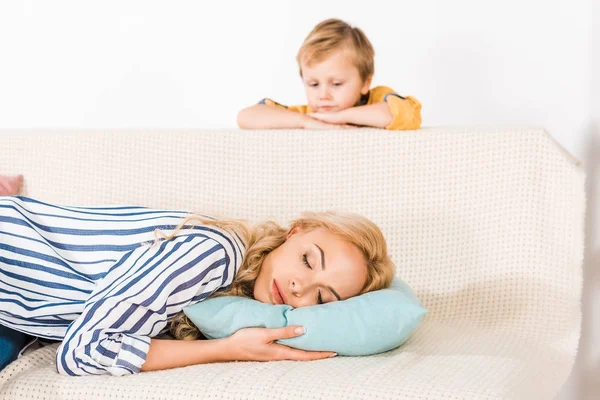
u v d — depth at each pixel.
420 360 1.38
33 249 1.47
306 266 1.43
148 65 2.46
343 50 2.00
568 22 2.21
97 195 1.94
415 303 1.42
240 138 1.88
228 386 1.24
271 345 1.37
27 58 2.53
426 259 1.80
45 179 1.96
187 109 2.46
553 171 1.74
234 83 2.42
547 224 1.74
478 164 1.78
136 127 2.49
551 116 2.24
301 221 1.51
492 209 1.77
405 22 2.30
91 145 1.94
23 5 2.52
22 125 2.55
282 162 1.86
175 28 2.44
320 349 1.39
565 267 1.73
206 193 1.89
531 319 1.73
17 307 1.45
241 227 1.54
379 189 1.82
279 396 1.21
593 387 2.25
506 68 2.26
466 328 1.70
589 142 2.21
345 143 1.83
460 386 1.21
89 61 2.50
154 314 1.35
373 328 1.38
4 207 1.49
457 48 2.28
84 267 1.48
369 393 1.20
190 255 1.38
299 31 2.37
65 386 1.29
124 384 1.27
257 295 1.46
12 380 1.33
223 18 2.41
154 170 1.91
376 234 1.49
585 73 2.20
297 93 2.38
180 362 1.35
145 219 1.51
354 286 1.43
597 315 2.23
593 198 2.22
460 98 2.29
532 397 1.28
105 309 1.32
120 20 2.47
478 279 1.78
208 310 1.41
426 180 1.80
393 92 2.11
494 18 2.25
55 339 1.50
